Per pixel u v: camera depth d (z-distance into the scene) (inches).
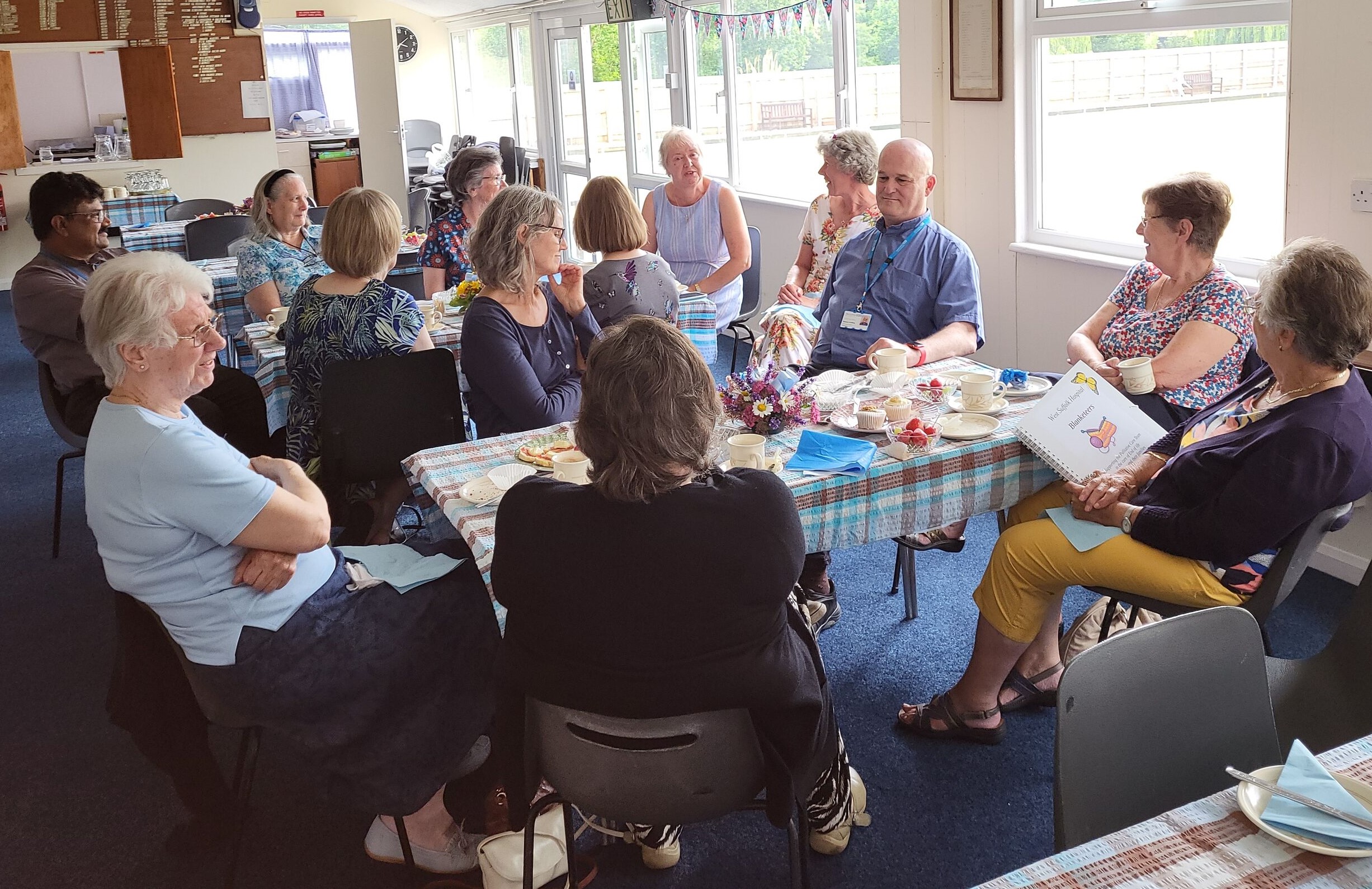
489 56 439.8
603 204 122.3
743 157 262.4
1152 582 83.4
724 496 56.5
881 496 85.7
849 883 80.5
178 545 70.5
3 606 134.1
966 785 91.0
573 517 56.1
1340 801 43.9
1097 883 41.9
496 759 86.3
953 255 129.3
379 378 108.9
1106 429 91.0
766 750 60.6
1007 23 163.2
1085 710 49.9
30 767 101.0
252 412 145.3
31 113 380.5
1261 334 78.8
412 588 79.7
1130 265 148.6
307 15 464.1
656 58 302.8
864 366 130.9
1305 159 117.8
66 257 146.9
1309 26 114.4
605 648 56.2
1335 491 76.0
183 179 332.5
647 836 81.7
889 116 211.3
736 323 198.5
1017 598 89.9
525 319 108.4
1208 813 45.7
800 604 69.6
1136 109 150.5
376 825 83.9
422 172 450.3
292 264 159.3
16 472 183.8
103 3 309.7
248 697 73.7
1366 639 69.3
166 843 89.1
